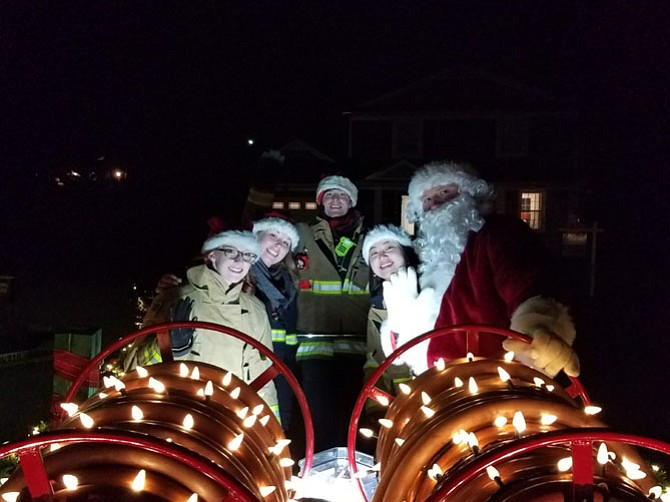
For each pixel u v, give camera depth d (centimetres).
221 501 151
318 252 659
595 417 185
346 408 667
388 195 2502
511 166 2464
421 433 191
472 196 375
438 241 373
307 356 662
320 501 274
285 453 241
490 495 153
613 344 1125
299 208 2511
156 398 194
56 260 2262
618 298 1644
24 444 134
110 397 201
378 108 2567
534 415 181
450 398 205
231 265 374
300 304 661
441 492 142
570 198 2428
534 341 229
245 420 208
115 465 150
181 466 150
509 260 300
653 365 977
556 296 263
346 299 655
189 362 228
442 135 2533
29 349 963
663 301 1591
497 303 314
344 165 2503
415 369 405
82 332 428
